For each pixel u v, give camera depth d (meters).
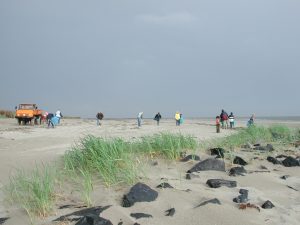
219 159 7.74
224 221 4.34
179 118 38.50
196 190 5.66
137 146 8.59
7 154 10.27
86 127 32.59
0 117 52.31
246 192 5.65
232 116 33.84
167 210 4.77
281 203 5.30
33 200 5.36
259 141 13.05
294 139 13.96
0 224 4.67
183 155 8.12
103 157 6.91
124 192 5.58
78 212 4.73
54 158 8.78
